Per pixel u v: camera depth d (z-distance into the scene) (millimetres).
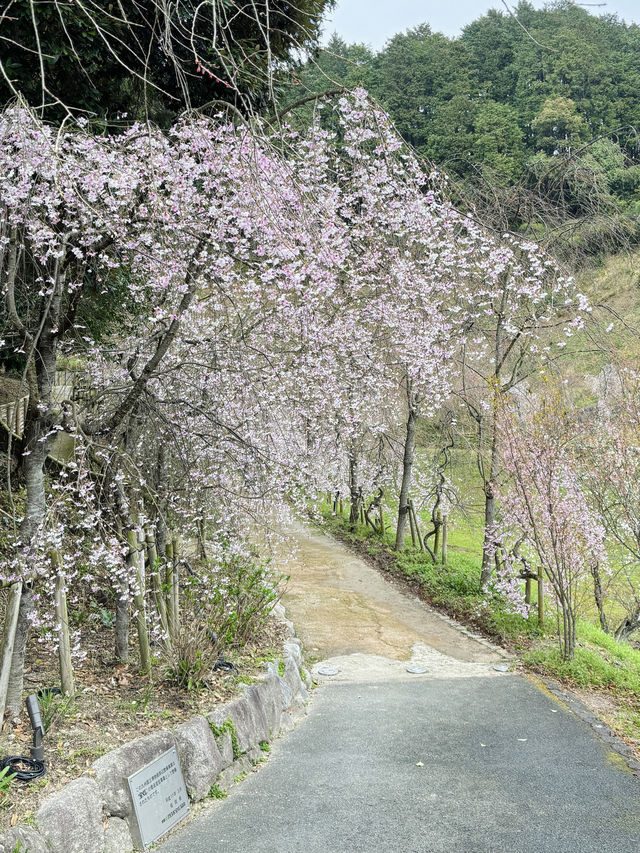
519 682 7078
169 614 5805
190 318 7453
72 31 6883
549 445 8000
